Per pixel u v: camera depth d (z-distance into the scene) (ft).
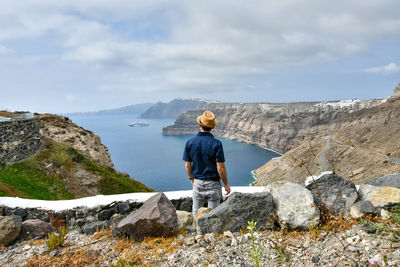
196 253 11.08
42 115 130.11
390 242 9.64
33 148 82.84
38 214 17.79
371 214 12.00
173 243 12.40
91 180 88.33
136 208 18.06
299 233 11.69
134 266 10.57
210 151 14.12
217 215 12.83
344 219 12.38
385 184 14.01
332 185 13.89
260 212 12.80
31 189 62.85
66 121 138.51
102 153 135.54
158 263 10.72
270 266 9.34
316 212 12.19
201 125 14.67
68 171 85.61
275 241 11.10
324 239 10.84
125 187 96.02
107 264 11.19
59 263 11.46
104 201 18.01
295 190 13.33
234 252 10.66
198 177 14.83
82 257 11.89
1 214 17.74
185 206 18.33
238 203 13.00
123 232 13.69
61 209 17.79
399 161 445.37
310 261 9.35
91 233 15.15
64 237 14.83
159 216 13.07
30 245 13.85
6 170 64.75
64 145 95.81
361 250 9.51
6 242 14.11
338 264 8.83
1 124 67.21
